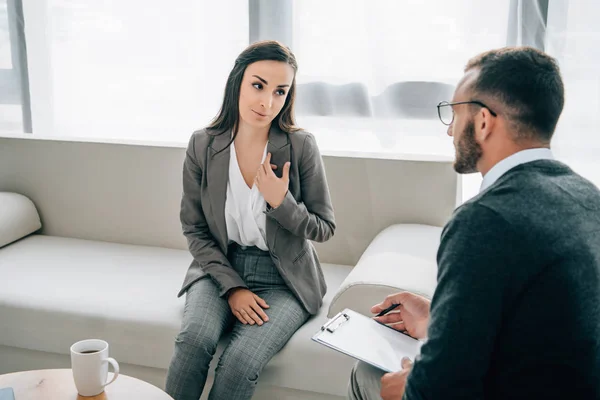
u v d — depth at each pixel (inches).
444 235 40.0
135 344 71.8
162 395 52.2
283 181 68.7
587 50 100.6
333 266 91.5
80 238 101.7
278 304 69.9
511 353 38.2
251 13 111.6
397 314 58.2
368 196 90.5
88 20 119.5
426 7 104.8
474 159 43.4
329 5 108.3
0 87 126.3
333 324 56.1
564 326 36.9
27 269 85.9
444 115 107.6
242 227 72.5
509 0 102.0
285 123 73.7
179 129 119.9
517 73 40.2
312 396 67.0
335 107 111.4
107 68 120.4
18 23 122.8
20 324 75.8
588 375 37.8
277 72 68.1
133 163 96.8
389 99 108.9
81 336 73.7
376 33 106.7
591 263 37.7
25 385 52.5
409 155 91.6
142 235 98.6
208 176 72.4
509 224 37.1
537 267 36.7
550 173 40.3
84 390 50.6
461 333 37.5
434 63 106.3
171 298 77.0
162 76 118.4
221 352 68.3
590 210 39.2
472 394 38.1
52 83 124.0
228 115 72.5
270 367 66.7
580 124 102.7
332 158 90.9
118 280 82.8
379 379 53.5
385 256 74.3
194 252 73.9
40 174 101.4
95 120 123.4
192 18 114.7
